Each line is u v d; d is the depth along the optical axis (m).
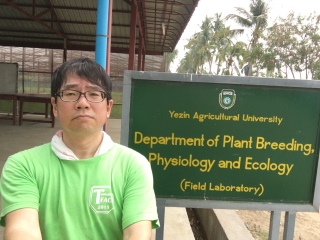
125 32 11.62
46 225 1.25
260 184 2.21
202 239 3.82
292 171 2.21
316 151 2.21
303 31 25.06
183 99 2.14
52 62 14.01
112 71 14.46
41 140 7.29
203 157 2.18
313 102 2.17
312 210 2.23
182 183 2.19
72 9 10.12
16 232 1.14
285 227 2.28
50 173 1.28
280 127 2.18
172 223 3.30
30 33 12.42
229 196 2.21
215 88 2.14
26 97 9.58
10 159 1.32
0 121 10.53
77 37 12.55
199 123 2.16
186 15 8.36
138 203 1.28
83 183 1.27
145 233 1.24
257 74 27.19
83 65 1.30
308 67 25.09
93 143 1.35
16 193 1.23
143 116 2.14
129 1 8.03
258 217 4.07
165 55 16.56
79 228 1.25
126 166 1.34
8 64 10.40
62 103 1.29
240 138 2.18
